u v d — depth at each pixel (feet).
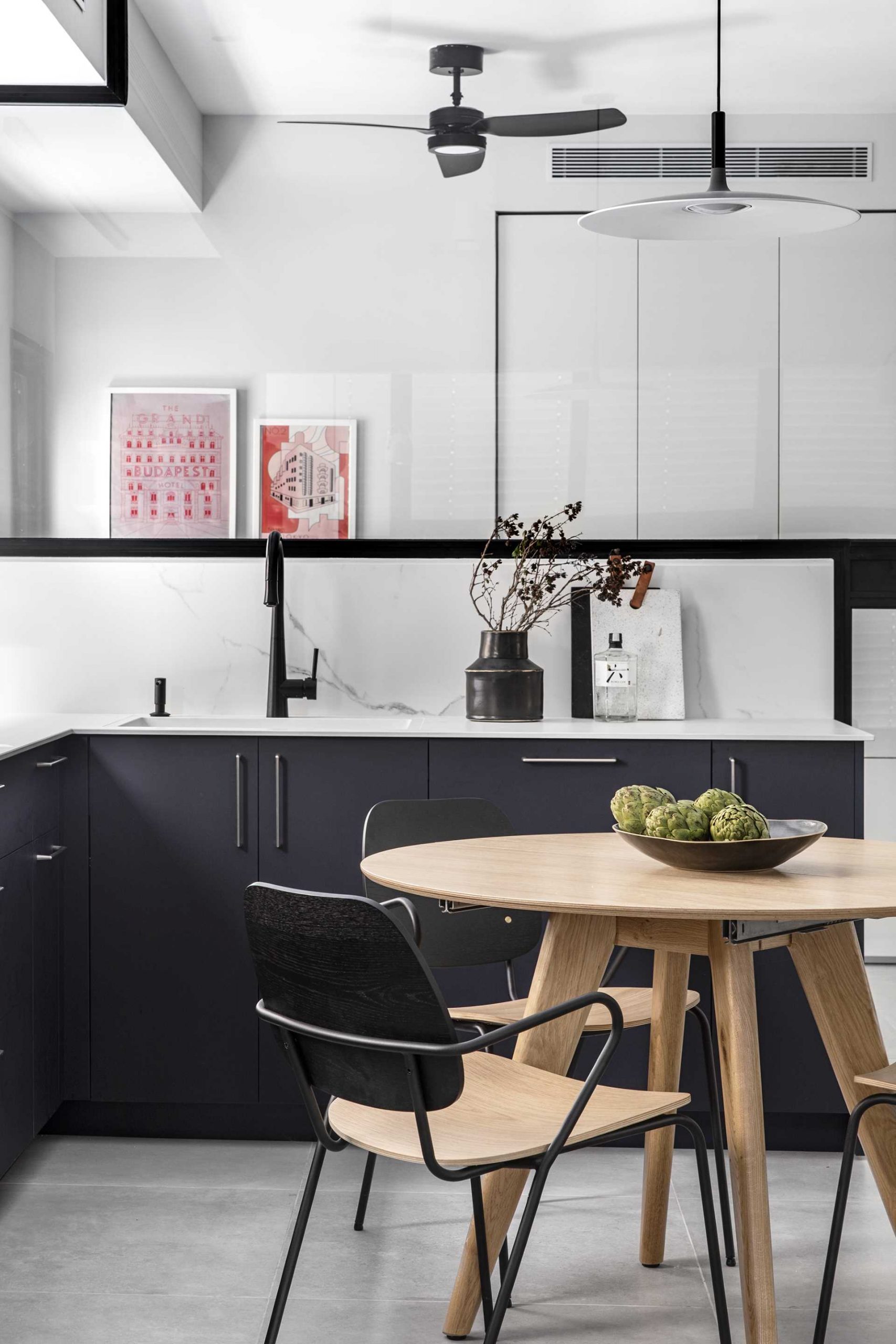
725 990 6.66
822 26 11.16
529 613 11.66
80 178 11.59
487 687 10.98
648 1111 6.13
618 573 11.35
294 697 11.50
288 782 10.16
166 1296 7.49
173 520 11.87
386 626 11.82
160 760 10.19
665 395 11.80
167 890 10.22
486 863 7.23
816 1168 9.61
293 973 5.75
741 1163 6.48
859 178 11.66
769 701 11.78
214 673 11.85
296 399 11.86
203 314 11.80
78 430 11.83
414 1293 7.57
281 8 11.17
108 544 11.82
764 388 11.78
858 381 11.76
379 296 11.80
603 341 11.78
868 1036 7.20
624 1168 9.59
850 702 11.84
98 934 10.22
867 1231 8.42
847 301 11.73
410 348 11.81
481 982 10.04
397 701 11.84
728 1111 6.65
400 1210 8.76
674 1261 8.02
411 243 11.78
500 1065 6.85
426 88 11.59
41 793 9.57
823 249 11.71
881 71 11.43
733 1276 7.80
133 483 11.85
